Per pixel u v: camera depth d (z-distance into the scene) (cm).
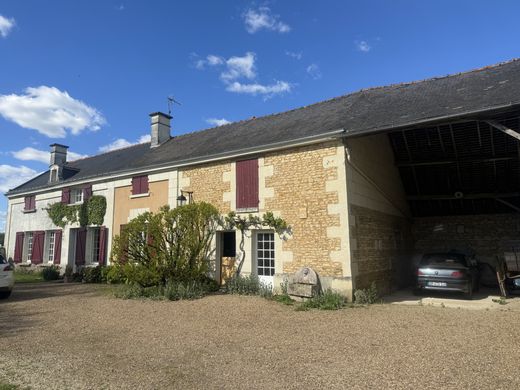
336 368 395
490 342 473
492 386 337
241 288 920
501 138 943
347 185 827
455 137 988
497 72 926
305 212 872
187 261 962
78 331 575
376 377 365
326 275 820
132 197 1267
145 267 934
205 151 1113
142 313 708
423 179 1161
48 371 397
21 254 1709
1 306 808
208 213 990
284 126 1077
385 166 1062
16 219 1802
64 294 988
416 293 962
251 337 528
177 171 1155
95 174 1409
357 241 843
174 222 972
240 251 977
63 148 1778
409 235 1257
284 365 409
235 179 1017
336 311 702
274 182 937
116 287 1112
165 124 1555
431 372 374
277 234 907
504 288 880
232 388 349
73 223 1487
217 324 611
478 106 674
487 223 1195
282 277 882
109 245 1320
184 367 407
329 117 1000
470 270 906
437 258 933
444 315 652
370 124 807
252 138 1070
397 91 1065
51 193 1627
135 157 1478
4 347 490
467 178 1095
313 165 877
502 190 1084
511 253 879
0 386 357
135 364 418
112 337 538
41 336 546
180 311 721
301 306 743
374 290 841
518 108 639
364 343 485
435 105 797
